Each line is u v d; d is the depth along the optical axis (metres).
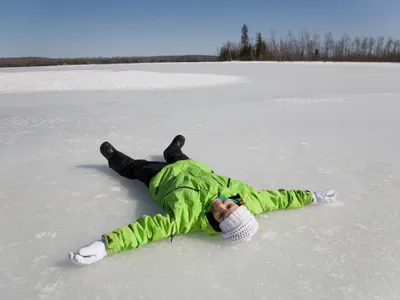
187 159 3.67
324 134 5.40
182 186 2.84
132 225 2.42
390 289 2.02
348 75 20.12
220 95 11.05
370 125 5.97
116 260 2.31
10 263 2.28
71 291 2.04
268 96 10.48
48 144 4.93
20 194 3.27
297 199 2.94
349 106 8.02
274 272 2.20
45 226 2.72
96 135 5.47
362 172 3.79
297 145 4.81
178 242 2.52
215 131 5.68
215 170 3.89
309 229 2.67
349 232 2.62
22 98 11.05
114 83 14.59
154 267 2.25
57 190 3.36
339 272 2.18
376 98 9.31
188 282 2.11
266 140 5.09
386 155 4.34
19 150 4.63
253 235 2.59
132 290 2.05
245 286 2.08
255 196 2.87
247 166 4.01
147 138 5.28
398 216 2.85
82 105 9.07
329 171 3.83
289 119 6.62
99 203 3.10
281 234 2.61
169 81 15.30
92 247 2.23
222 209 2.50
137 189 3.41
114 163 3.65
